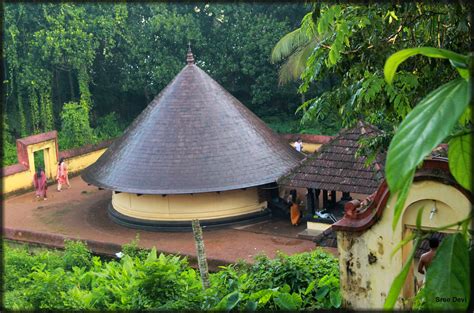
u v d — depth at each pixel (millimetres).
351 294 8664
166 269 10781
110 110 39719
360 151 8797
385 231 8148
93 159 31984
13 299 12180
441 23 7797
